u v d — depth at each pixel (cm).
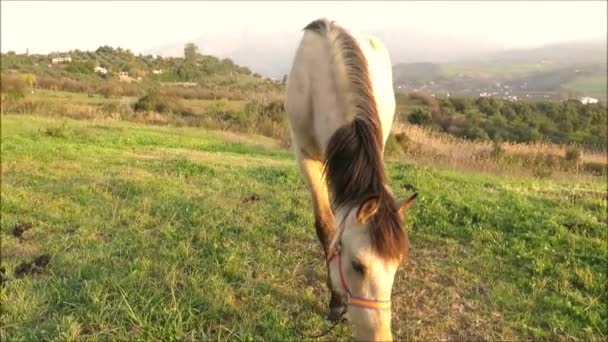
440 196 646
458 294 427
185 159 887
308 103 372
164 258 472
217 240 516
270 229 547
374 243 256
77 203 626
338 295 309
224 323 375
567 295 420
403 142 1248
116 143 1150
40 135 1198
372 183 272
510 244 510
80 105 2162
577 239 511
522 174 1027
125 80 4766
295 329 373
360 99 325
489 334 375
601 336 371
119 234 528
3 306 386
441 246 514
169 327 357
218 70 5906
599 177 1071
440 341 369
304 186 716
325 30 383
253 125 1731
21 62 5281
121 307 374
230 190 691
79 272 430
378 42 411
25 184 710
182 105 2430
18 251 488
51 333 353
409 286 438
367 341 258
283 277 446
